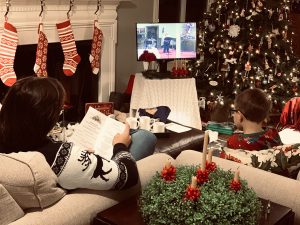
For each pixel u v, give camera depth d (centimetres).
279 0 461
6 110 150
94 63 427
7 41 345
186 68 491
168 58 458
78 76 448
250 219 144
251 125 246
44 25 384
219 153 225
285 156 199
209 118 495
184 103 448
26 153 147
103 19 439
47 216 146
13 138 151
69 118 446
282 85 477
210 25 496
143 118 323
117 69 486
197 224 140
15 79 349
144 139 224
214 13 490
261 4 462
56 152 152
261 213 156
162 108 362
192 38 464
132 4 479
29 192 144
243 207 143
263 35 462
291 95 481
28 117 148
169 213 142
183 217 142
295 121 337
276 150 208
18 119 148
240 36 473
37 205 149
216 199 141
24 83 151
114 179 158
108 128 206
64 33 389
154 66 515
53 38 396
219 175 156
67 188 159
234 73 475
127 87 485
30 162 143
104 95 470
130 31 487
